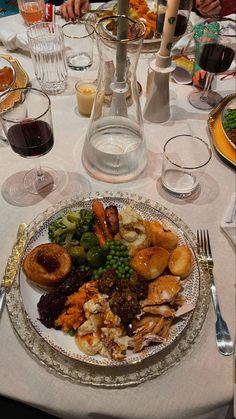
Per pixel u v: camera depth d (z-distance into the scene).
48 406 0.39
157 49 0.81
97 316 0.42
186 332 0.44
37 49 0.72
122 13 0.51
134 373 0.41
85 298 0.43
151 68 0.62
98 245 0.47
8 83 0.69
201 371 0.41
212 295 0.47
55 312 0.43
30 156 0.54
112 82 0.56
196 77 0.73
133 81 0.56
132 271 0.45
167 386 0.40
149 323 0.42
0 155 0.63
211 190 0.59
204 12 0.89
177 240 0.49
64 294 0.43
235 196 0.57
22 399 0.40
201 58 0.66
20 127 0.50
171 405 0.39
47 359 0.42
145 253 0.45
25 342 0.42
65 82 0.74
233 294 0.47
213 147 0.64
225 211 0.55
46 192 0.58
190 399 0.40
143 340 0.41
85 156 0.62
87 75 0.76
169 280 0.44
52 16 0.84
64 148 0.64
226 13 0.93
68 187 0.58
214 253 0.51
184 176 0.59
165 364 0.41
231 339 0.43
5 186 0.58
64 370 0.41
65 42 0.79
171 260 0.46
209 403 0.40
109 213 0.50
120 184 0.59
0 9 1.29
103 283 0.44
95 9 0.87
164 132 0.67
